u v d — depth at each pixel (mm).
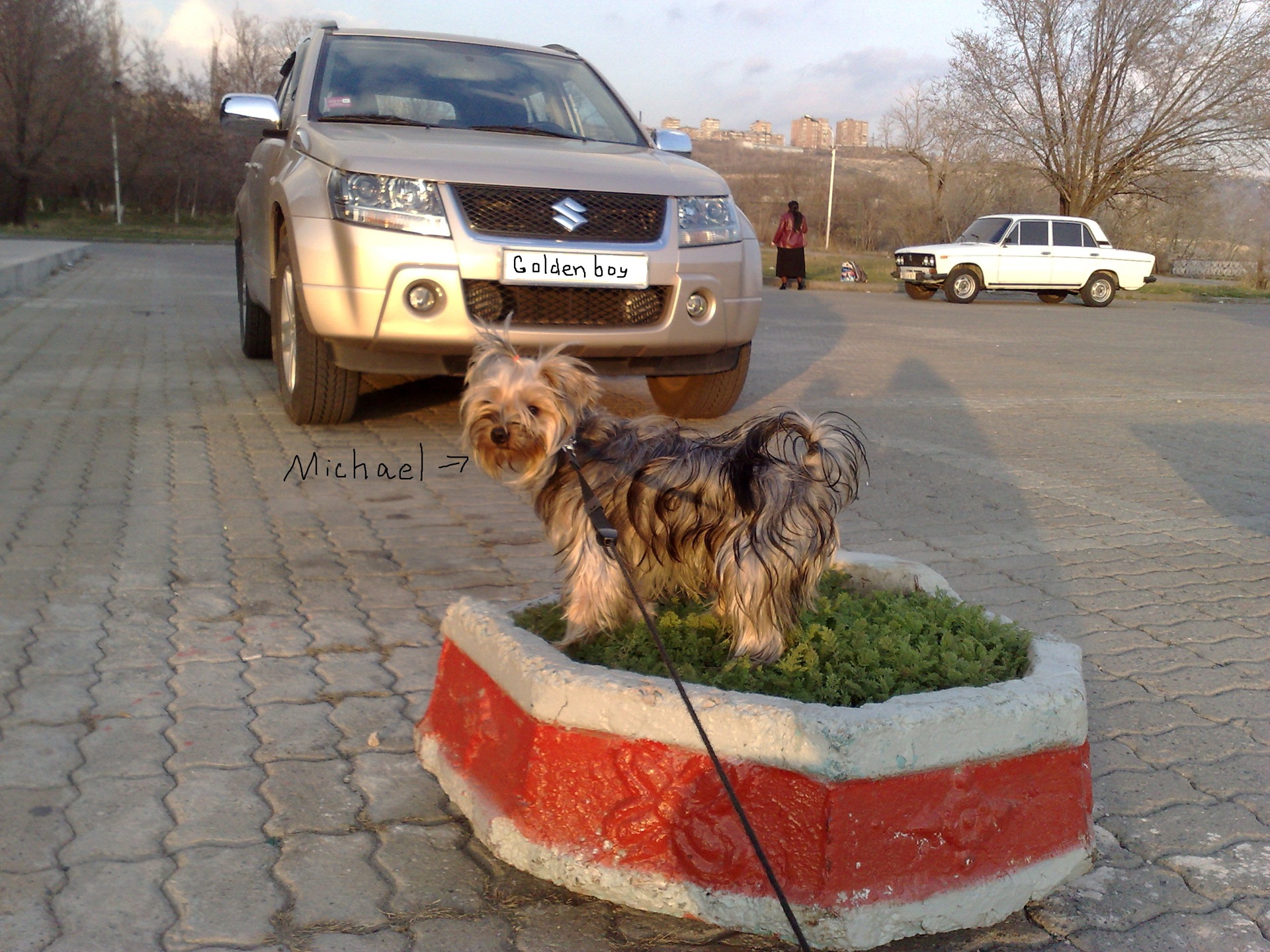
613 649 3279
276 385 9711
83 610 4500
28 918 2641
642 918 2762
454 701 3318
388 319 6820
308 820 3111
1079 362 14359
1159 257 46844
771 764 2637
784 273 29844
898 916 2621
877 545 5863
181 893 2760
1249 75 34875
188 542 5406
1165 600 5137
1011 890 2764
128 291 19766
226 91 68500
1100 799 3361
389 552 5418
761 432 3207
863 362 13344
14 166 53969
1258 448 8828
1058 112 37469
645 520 3246
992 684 2869
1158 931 2756
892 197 52344
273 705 3770
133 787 3223
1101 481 7492
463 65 8914
